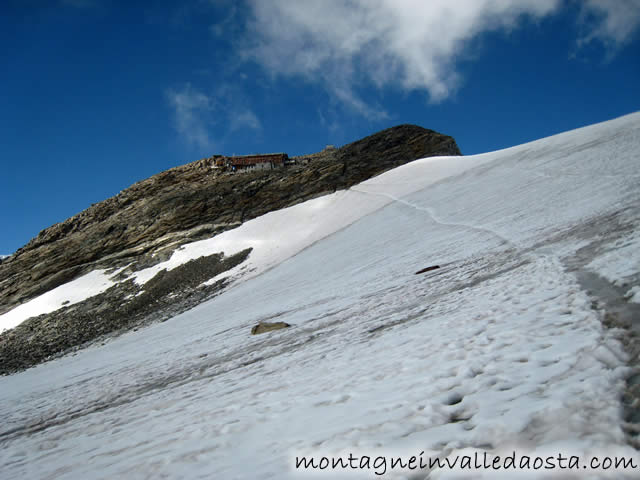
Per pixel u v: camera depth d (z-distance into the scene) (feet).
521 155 142.82
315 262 115.44
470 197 113.50
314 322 44.37
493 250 48.91
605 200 49.32
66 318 157.28
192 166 285.23
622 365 10.89
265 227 199.72
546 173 98.12
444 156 235.20
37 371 104.32
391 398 14.23
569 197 64.44
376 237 114.11
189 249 191.52
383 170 233.96
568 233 39.52
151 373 45.44
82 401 41.09
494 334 17.90
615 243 27.14
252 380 26.66
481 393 12.16
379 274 65.72
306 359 27.89
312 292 74.02
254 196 228.43
